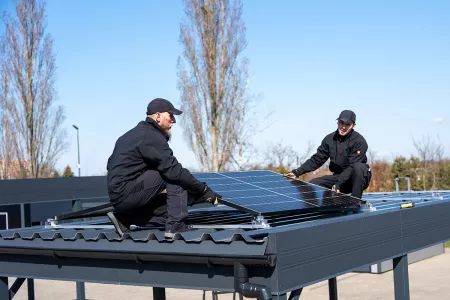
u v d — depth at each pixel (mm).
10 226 14031
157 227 5059
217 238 4141
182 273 4312
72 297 11820
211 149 30516
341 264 4637
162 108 4699
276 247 3896
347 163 7238
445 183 24453
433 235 6391
